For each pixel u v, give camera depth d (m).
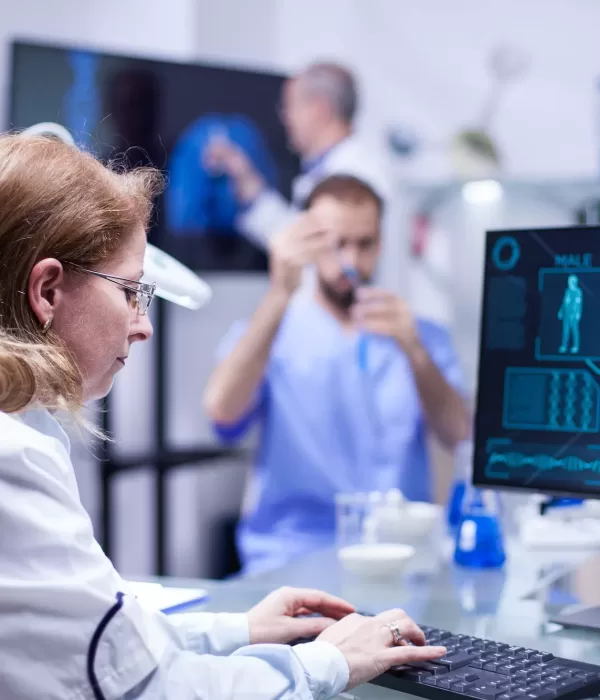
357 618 0.98
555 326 1.25
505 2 3.64
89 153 0.95
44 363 0.81
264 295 3.58
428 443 2.92
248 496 3.38
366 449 2.88
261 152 3.24
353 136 3.41
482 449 1.31
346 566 1.39
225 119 3.18
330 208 2.89
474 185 2.95
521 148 3.65
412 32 3.70
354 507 1.63
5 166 0.84
